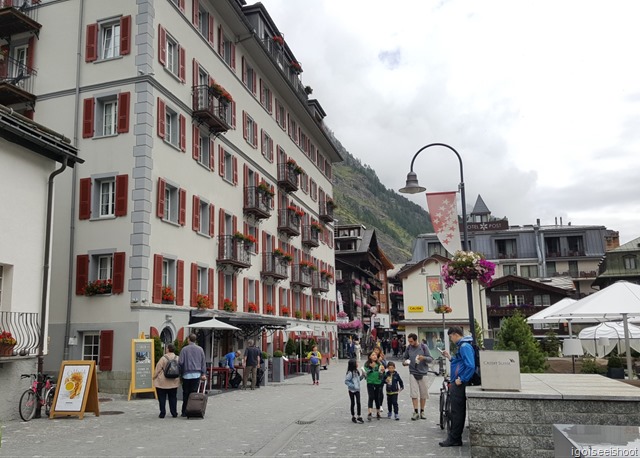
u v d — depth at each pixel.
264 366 24.45
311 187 46.03
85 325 20.30
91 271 20.84
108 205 21.59
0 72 23.27
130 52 21.86
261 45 32.31
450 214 13.88
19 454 9.23
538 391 8.27
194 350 13.89
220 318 22.97
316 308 44.62
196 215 24.67
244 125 31.52
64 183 21.70
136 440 10.50
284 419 13.36
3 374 13.03
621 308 12.42
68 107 22.38
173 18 23.88
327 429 11.67
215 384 23.41
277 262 34.81
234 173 29.64
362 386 23.80
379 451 9.20
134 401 17.69
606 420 7.74
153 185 21.31
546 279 62.41
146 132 21.11
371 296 76.06
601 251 67.69
